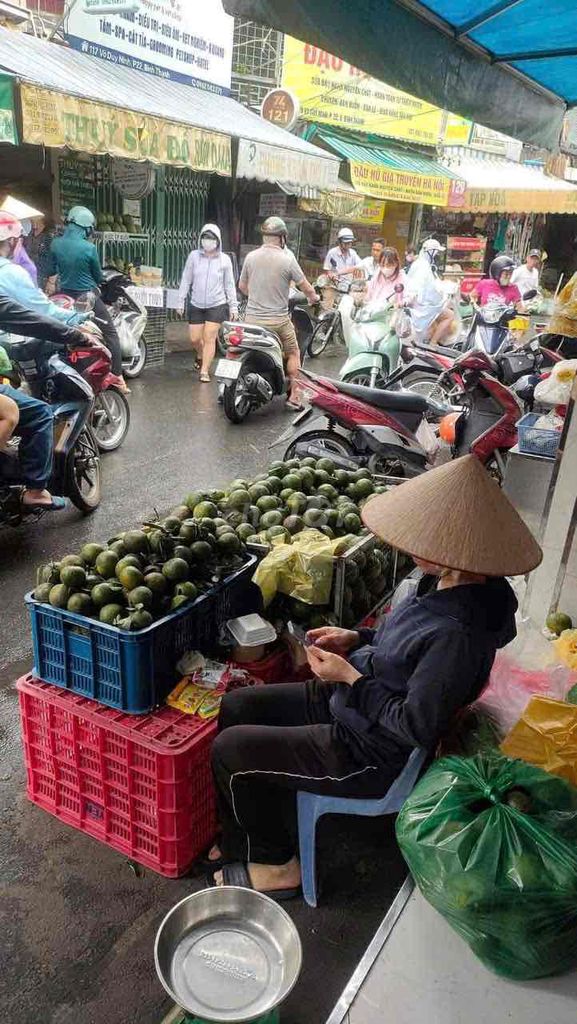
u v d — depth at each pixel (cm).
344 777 224
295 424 581
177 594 265
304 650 289
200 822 258
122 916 239
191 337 941
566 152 1797
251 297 820
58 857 260
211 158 902
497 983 175
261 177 992
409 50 386
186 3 1038
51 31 900
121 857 261
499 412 571
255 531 325
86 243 765
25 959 224
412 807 186
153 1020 209
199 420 789
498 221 1975
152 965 224
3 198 795
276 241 797
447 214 1819
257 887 248
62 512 542
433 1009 169
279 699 255
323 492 364
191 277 909
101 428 676
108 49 938
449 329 932
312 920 243
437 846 172
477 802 183
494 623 206
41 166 928
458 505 200
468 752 228
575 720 211
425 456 562
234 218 1260
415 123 1480
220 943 192
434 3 374
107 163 1001
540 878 164
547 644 302
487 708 251
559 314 342
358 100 1345
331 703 231
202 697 262
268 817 239
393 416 567
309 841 238
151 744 239
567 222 2211
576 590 320
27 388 509
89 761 259
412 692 201
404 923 191
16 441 473
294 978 178
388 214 1673
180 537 288
